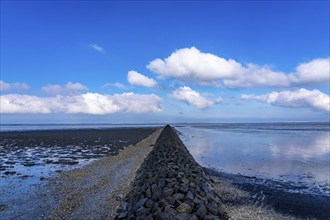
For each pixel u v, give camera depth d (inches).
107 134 2261.3
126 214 341.1
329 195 516.7
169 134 1259.2
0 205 423.8
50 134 2295.8
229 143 1573.6
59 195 469.4
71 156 991.6
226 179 634.2
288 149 1256.8
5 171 700.7
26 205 422.0
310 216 404.5
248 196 490.0
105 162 799.1
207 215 325.7
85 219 353.7
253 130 3501.5
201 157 1012.5
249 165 840.3
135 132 2566.4
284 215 403.9
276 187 569.6
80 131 2849.4
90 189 493.7
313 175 696.4
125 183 519.5
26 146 1344.7
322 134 2470.5
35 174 664.4
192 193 372.8
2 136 2052.2
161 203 333.7
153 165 597.9
